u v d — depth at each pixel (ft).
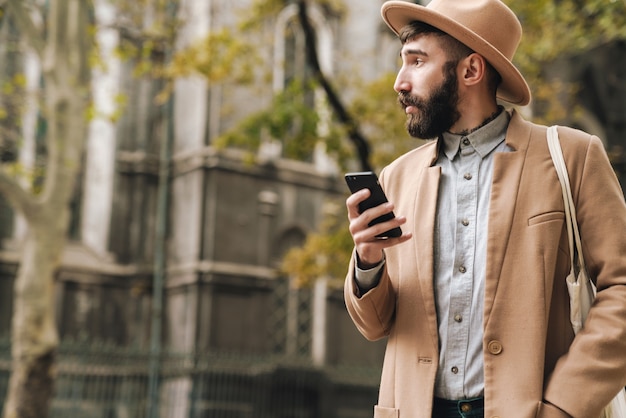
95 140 62.39
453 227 5.98
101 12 57.16
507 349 5.48
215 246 59.77
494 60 6.00
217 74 40.14
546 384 5.42
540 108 43.68
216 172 60.49
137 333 61.31
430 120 6.14
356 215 5.92
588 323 5.48
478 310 5.69
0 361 46.75
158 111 64.13
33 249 33.42
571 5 34.17
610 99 68.69
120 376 52.65
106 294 60.95
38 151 56.85
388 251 6.31
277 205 63.21
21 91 39.70
